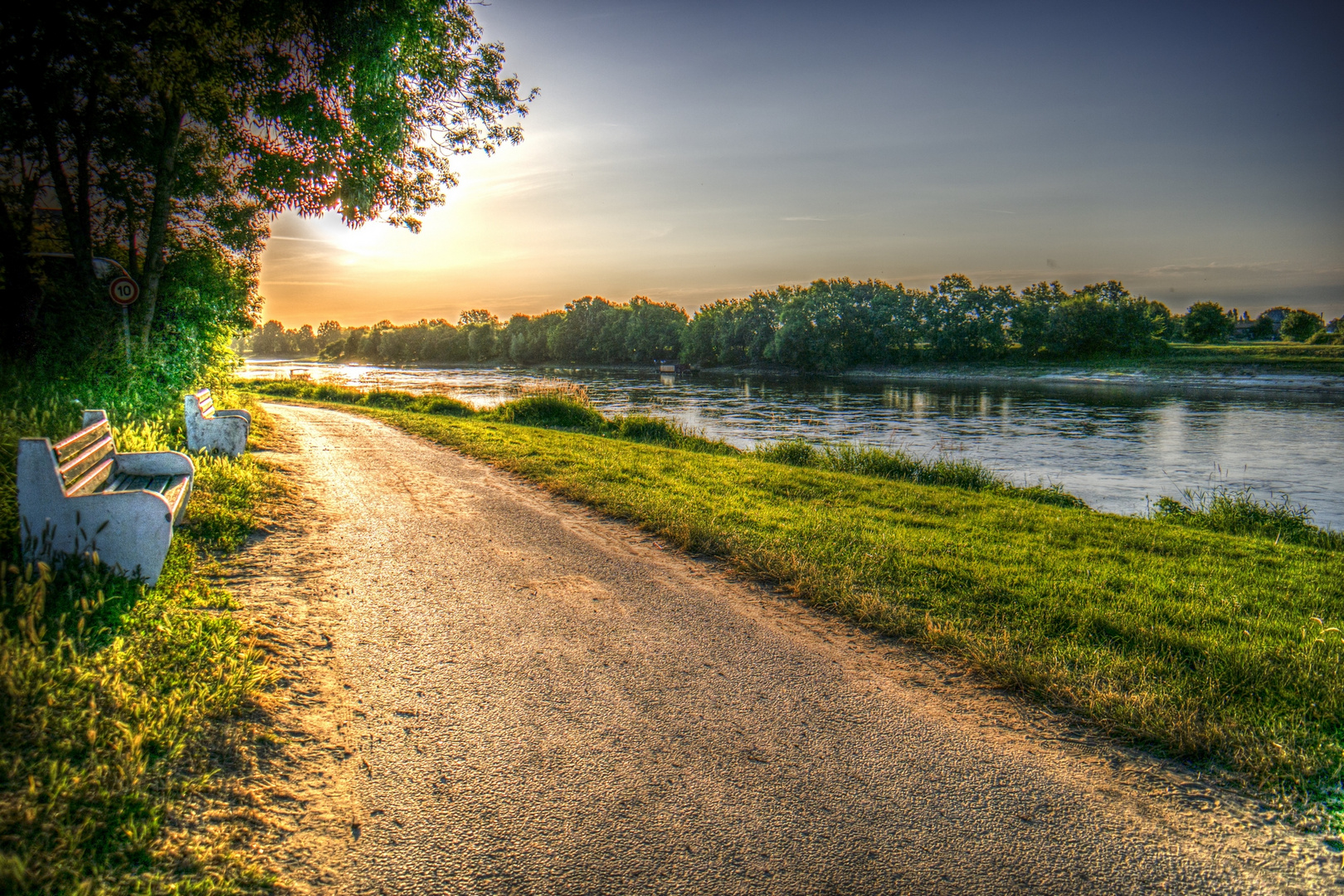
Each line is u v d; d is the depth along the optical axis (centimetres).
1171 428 2998
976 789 321
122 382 1152
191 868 249
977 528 844
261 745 326
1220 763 343
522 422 2192
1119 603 561
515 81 1317
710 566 645
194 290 1490
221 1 884
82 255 1225
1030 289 9088
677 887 255
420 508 829
